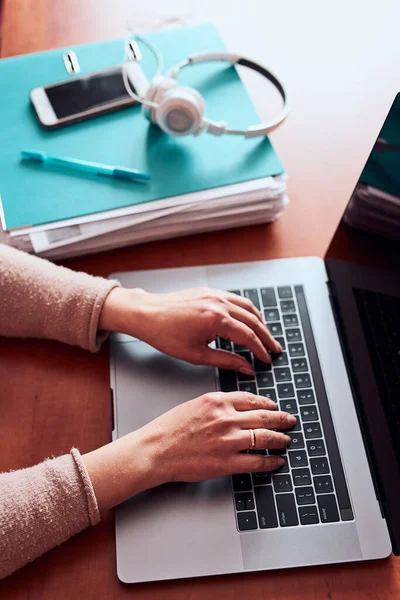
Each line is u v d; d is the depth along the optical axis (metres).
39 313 0.71
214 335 0.72
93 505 0.61
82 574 0.62
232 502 0.65
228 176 0.80
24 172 0.79
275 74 0.88
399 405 0.64
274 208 0.81
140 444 0.64
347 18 1.00
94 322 0.71
